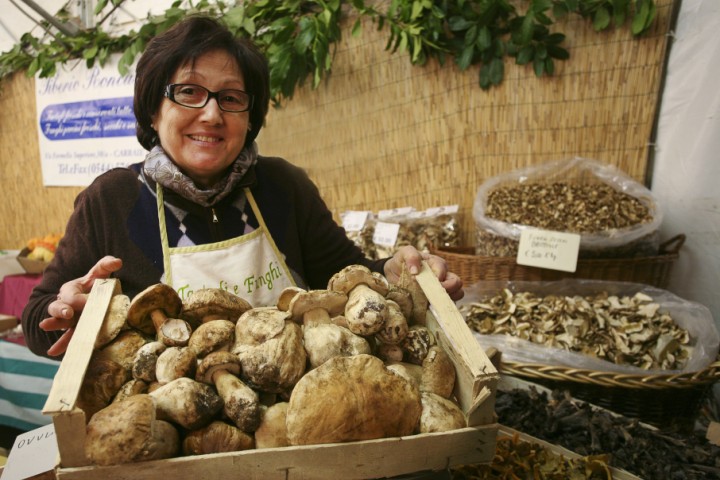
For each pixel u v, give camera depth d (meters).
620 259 1.63
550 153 2.00
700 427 1.42
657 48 1.80
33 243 2.75
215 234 1.16
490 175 2.10
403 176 2.26
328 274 1.38
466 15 1.88
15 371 1.80
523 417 1.21
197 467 0.58
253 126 1.18
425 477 0.66
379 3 2.12
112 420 0.57
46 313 1.01
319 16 1.98
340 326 0.75
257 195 1.23
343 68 2.27
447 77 2.09
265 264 1.21
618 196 1.75
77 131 3.00
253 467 0.60
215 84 1.02
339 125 2.34
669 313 1.53
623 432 1.13
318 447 0.61
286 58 1.97
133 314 0.71
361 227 2.21
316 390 0.63
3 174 3.44
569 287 1.66
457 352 0.72
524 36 1.80
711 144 1.75
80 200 1.16
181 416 0.61
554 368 1.32
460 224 2.17
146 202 1.13
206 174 1.12
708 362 1.36
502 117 2.04
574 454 1.07
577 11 1.84
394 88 2.19
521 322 1.56
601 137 1.93
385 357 0.78
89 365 0.66
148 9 2.62
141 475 0.57
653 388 1.26
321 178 2.45
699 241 1.82
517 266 1.70
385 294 0.83
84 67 2.87
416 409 0.67
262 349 0.67
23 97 3.19
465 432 0.67
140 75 1.04
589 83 1.91
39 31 3.06
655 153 1.88
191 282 1.12
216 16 2.26
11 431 1.97
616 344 1.44
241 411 0.63
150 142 1.18
